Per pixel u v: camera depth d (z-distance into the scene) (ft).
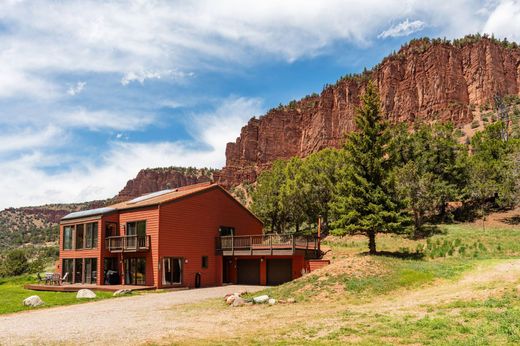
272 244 98.27
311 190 147.84
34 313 57.72
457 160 143.23
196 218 104.63
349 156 98.43
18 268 189.06
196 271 102.22
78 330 41.32
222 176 542.57
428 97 459.73
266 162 547.90
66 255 114.62
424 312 41.19
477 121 354.54
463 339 30.63
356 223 93.71
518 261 67.87
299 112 572.92
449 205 152.97
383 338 32.48
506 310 37.58
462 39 498.69
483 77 453.99
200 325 42.29
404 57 500.33
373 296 56.70
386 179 94.48
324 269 70.90
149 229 97.19
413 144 150.61
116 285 98.73
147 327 41.93
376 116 98.68
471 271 65.41
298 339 33.81
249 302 57.31
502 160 142.72
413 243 112.88
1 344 35.60
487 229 116.37
